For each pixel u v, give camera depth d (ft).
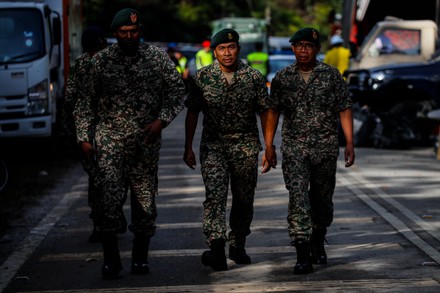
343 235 61.16
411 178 88.84
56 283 49.37
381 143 117.70
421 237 60.03
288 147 50.42
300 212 49.67
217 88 49.80
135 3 435.12
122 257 55.26
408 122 118.32
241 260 52.90
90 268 52.70
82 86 48.85
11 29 108.47
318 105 50.14
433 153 112.68
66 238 61.57
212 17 504.84
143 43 48.88
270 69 191.93
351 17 142.00
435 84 119.65
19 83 107.96
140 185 49.73
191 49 285.84
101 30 56.59
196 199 76.38
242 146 50.67
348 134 50.85
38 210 73.41
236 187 51.83
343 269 51.29
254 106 50.60
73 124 57.52
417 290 46.39
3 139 119.44
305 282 48.24
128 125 48.34
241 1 558.15
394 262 53.01
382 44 132.77
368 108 120.88
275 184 84.28
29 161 107.76
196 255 55.42
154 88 48.52
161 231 62.85
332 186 51.57
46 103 109.09
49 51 109.81
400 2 142.61
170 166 98.22
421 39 132.26
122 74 47.98
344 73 126.52
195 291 46.78
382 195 77.97
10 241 61.26
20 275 51.42
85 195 80.48
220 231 50.11
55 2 120.67
